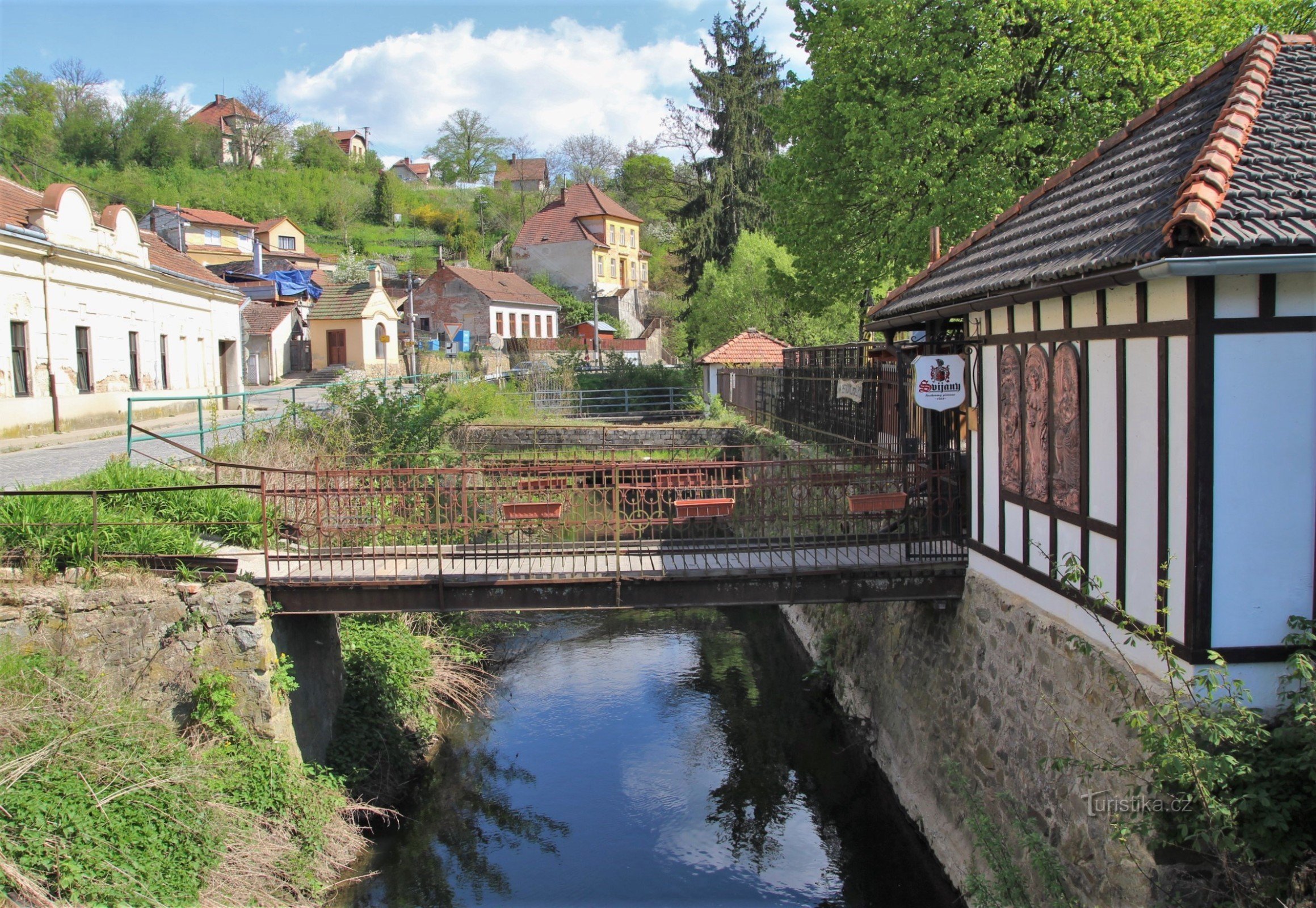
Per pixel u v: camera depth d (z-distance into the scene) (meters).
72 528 9.92
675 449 25.95
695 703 14.09
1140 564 6.50
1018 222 9.87
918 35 18.84
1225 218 5.73
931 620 10.48
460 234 79.69
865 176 20.31
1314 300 5.88
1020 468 8.42
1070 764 6.73
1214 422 5.88
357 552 11.27
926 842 9.73
